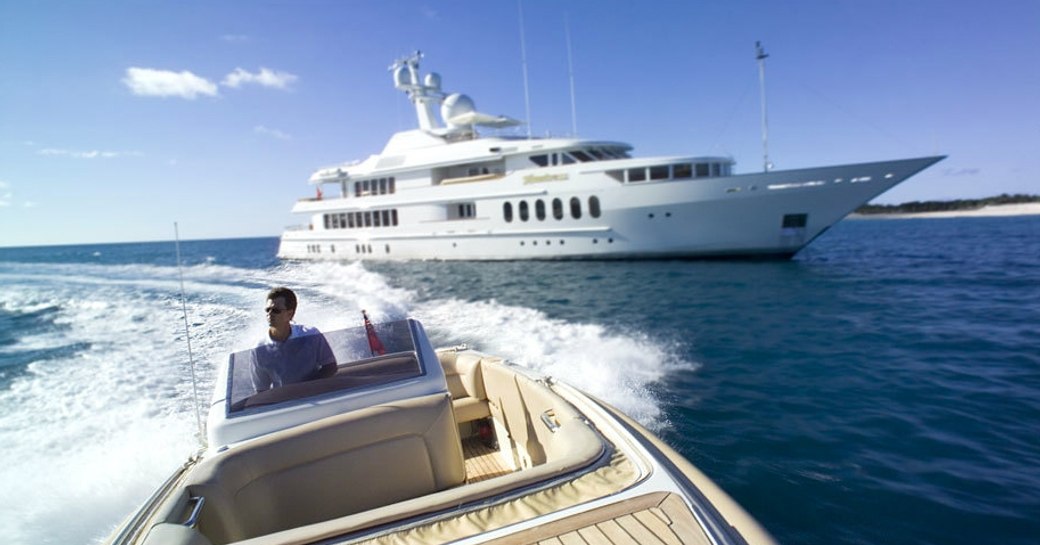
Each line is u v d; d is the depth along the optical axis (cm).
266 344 362
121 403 778
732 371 810
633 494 231
